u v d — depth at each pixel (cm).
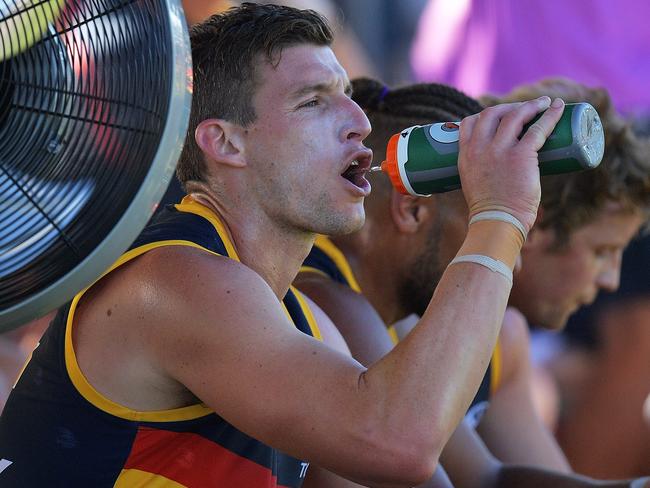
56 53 585
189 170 742
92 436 680
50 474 688
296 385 624
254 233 726
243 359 631
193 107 731
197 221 709
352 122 715
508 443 1256
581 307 1619
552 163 684
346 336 892
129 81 566
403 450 610
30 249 566
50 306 557
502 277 655
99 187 561
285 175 709
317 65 714
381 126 958
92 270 554
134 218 550
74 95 580
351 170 735
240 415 638
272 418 628
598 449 1580
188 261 662
